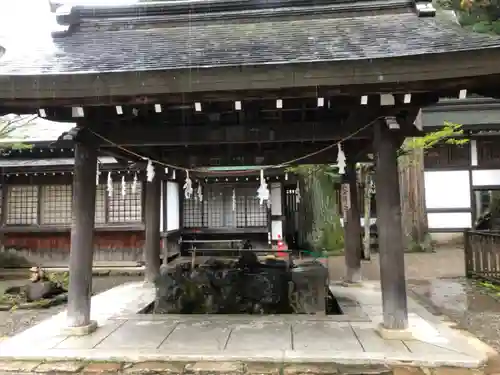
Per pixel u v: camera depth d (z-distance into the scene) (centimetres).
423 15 553
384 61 390
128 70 408
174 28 611
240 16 607
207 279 666
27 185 1273
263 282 652
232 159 732
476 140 1470
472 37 448
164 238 1184
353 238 829
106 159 1190
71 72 415
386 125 474
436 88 415
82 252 511
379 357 405
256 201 1367
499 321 597
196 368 399
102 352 434
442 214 1481
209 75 405
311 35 527
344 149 707
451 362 396
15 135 1212
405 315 475
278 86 405
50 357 427
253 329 508
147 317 573
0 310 743
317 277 644
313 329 504
